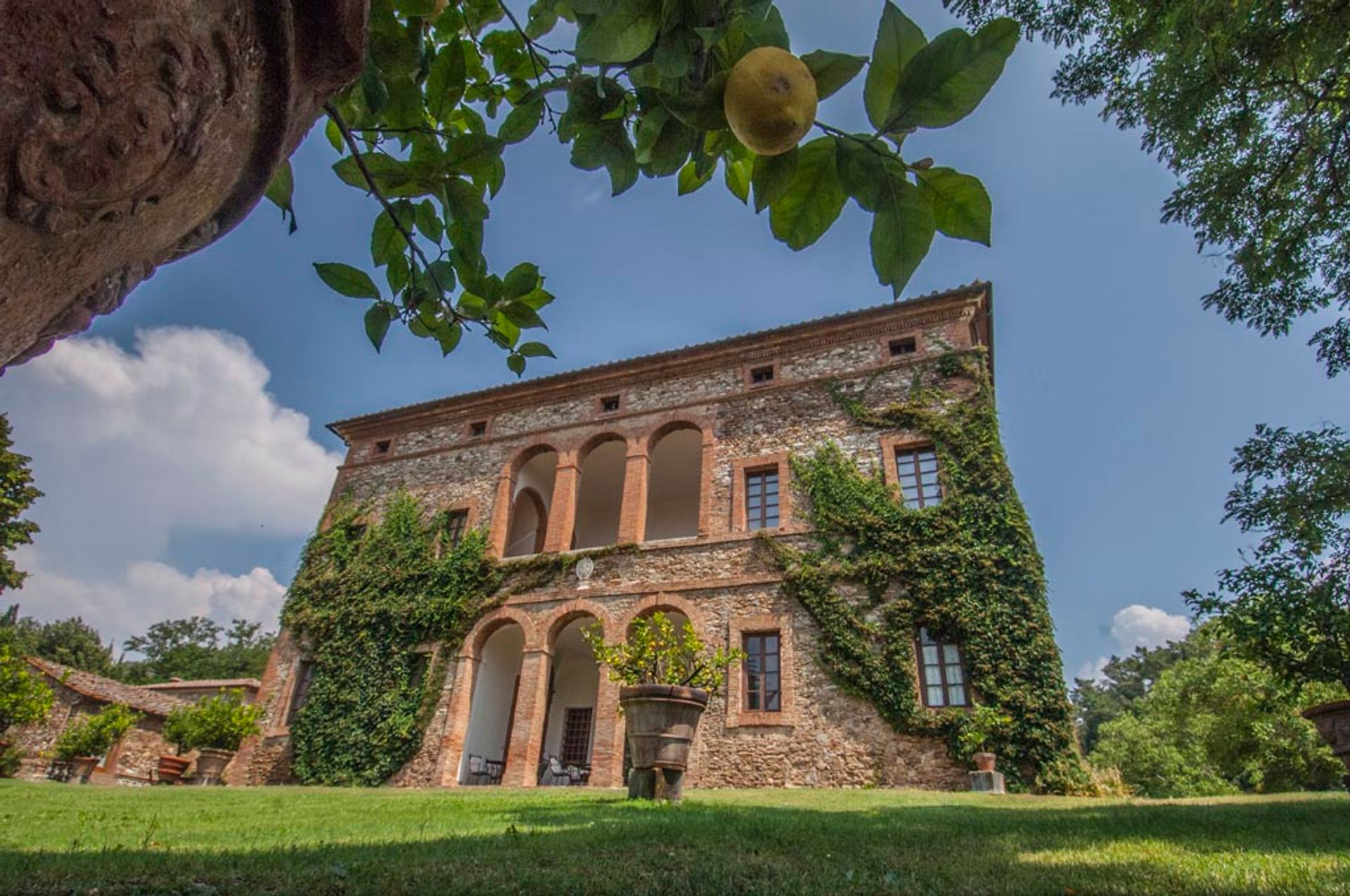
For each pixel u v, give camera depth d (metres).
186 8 0.62
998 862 3.26
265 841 4.33
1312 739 17.38
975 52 0.91
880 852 3.63
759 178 1.02
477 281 1.67
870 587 13.08
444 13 1.81
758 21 1.00
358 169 1.49
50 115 0.54
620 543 15.85
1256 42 6.61
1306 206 7.57
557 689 19.81
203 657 51.91
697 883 2.74
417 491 19.20
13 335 0.67
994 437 13.66
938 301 15.47
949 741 11.36
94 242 0.67
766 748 12.38
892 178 1.00
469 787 13.33
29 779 20.22
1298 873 2.86
